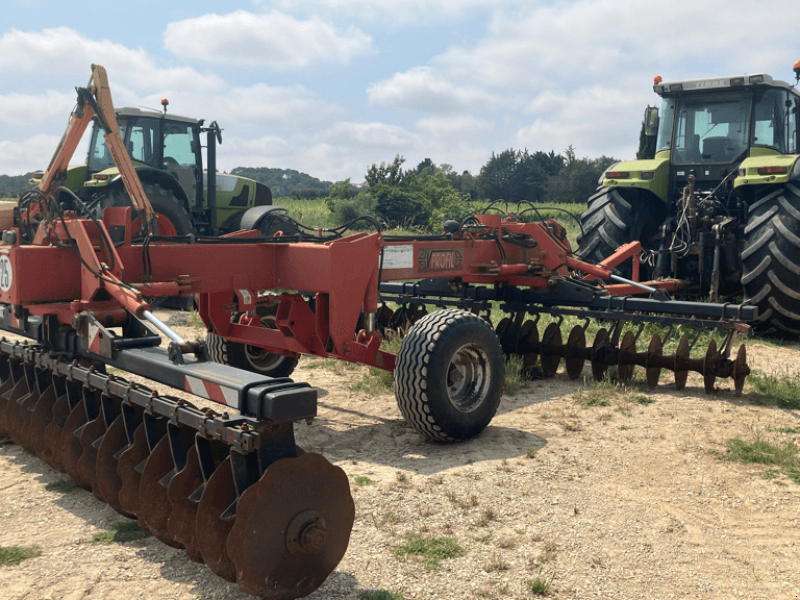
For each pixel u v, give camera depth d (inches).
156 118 410.0
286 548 98.2
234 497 102.9
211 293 186.4
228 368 111.7
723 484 143.4
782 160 272.7
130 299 132.0
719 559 114.3
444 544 118.0
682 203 301.1
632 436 172.1
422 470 150.5
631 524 125.8
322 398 209.5
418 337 163.0
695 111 313.4
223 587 105.0
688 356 212.4
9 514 130.0
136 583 106.0
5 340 162.6
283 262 175.8
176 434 113.3
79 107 289.9
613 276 236.1
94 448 131.3
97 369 148.1
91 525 125.8
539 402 204.8
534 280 243.3
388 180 917.2
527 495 137.3
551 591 104.3
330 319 166.4
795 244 262.4
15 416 159.0
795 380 217.9
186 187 429.1
